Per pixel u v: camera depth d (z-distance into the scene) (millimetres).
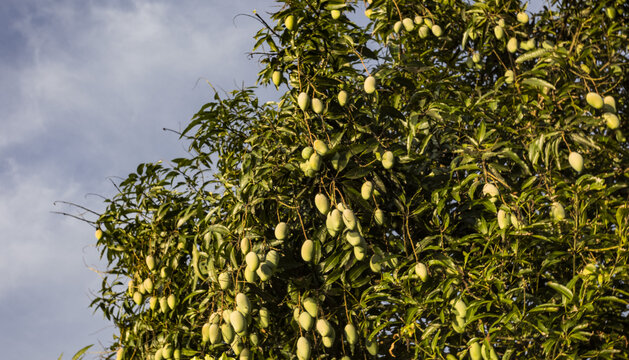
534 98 3055
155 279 3291
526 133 2910
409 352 2721
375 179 2721
